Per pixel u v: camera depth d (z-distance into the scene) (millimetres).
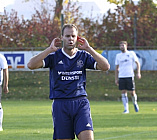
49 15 64438
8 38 62094
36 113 33281
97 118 29281
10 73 56812
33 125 25625
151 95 50344
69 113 13570
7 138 20484
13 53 53031
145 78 54750
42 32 62281
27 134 21797
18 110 36219
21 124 26156
